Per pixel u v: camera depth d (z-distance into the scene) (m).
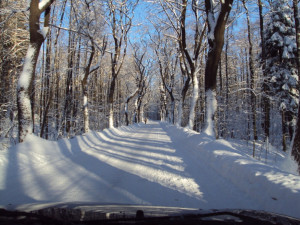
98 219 1.99
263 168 5.09
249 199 4.35
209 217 2.14
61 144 9.99
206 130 11.49
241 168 5.40
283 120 19.55
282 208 3.57
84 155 9.34
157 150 10.95
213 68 11.70
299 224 2.12
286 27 20.12
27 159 7.23
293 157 6.14
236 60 33.78
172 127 24.81
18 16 15.48
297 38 10.86
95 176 6.15
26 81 9.07
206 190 4.99
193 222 2.00
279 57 21.03
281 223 2.08
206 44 20.20
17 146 7.84
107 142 14.43
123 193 4.78
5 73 17.97
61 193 4.71
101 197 4.50
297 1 11.49
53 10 17.22
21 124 8.84
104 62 30.33
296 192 3.60
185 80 22.94
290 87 20.16
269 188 4.18
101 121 33.16
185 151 10.52
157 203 4.19
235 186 5.13
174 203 4.21
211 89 11.77
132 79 44.72
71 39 18.88
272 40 20.19
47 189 4.96
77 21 16.83
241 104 25.27
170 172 6.62
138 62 36.22
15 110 17.52
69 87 20.27
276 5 20.48
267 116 18.00
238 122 26.36
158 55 31.17
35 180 5.61
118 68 23.52
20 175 5.96
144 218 2.05
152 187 5.21
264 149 14.56
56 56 19.88
